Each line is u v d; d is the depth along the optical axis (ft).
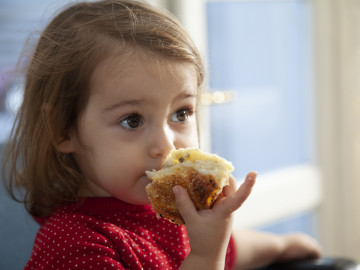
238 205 2.49
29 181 3.13
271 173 6.41
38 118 2.98
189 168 2.53
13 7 4.46
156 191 2.57
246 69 6.03
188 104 2.77
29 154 3.08
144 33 2.73
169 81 2.67
